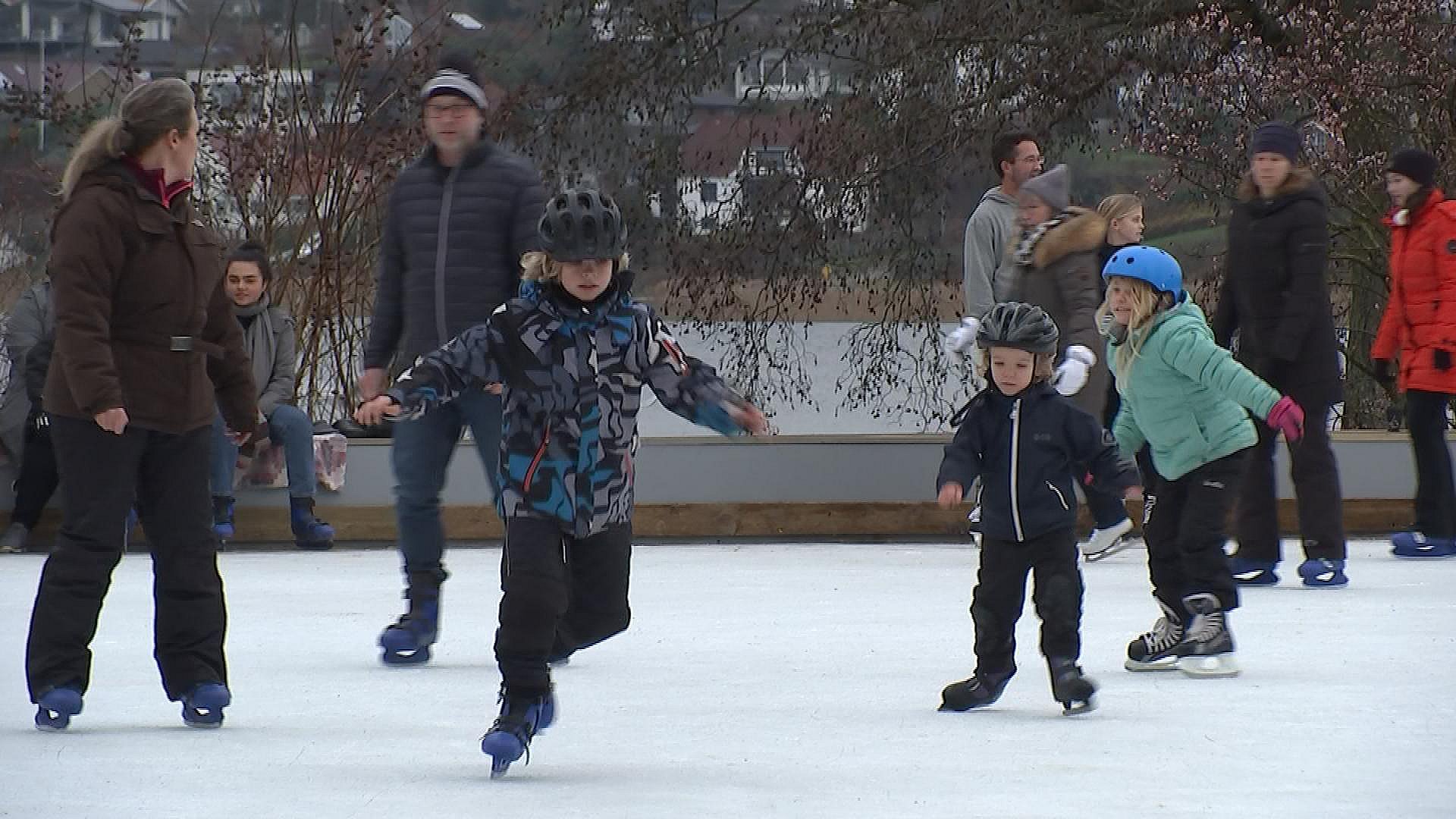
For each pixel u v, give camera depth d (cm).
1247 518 2714
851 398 5097
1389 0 4644
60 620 1645
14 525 3155
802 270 5094
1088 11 5125
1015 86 5022
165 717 1711
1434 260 2977
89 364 1616
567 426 1486
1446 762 1484
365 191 4197
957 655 2073
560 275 1495
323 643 2172
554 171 4962
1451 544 3041
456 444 2038
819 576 2831
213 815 1302
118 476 1655
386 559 3069
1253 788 1385
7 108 4119
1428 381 2991
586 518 1490
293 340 3294
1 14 4159
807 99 5141
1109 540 2986
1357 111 4672
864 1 5059
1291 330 2603
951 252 5075
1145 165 4925
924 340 5066
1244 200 2684
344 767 1479
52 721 1642
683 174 5112
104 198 1639
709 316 5106
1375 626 2289
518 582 1460
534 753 1535
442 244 2044
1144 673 1955
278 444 3234
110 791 1385
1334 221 4834
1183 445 1948
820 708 1747
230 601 2539
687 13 5112
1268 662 2019
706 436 3406
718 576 2834
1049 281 2694
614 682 1900
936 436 3428
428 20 4359
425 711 1738
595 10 5012
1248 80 4716
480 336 1490
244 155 4175
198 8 4266
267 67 4250
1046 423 1705
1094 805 1330
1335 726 1648
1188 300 1991
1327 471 2678
